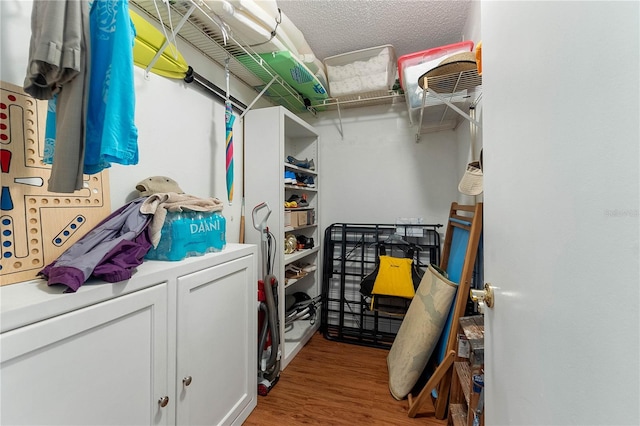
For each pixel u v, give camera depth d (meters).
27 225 0.86
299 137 2.73
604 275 0.35
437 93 1.58
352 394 1.68
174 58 1.37
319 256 2.72
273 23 1.50
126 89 0.77
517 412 0.59
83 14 0.73
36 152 0.89
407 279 2.10
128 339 0.85
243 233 1.98
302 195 2.54
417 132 2.45
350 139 2.69
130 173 1.24
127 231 0.98
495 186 0.74
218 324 1.24
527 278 0.55
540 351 0.50
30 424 0.63
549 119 0.48
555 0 0.46
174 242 1.11
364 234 2.63
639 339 0.30
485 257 0.84
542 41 0.50
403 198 2.54
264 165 1.95
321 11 1.75
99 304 0.77
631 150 0.31
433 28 1.93
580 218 0.39
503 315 0.68
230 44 1.58
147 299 0.90
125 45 0.77
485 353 0.82
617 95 0.33
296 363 2.03
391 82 2.23
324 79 2.28
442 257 2.10
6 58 0.86
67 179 0.72
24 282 0.83
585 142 0.38
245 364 1.45
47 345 0.66
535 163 0.53
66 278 0.72
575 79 0.41
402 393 1.63
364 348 2.26
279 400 1.62
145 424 0.90
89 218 1.03
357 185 2.67
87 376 0.74
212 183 1.73
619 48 0.33
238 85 2.04
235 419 1.37
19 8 0.89
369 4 1.69
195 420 1.10
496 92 0.73
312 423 1.45
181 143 1.51
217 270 1.22
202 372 1.14
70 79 0.71
